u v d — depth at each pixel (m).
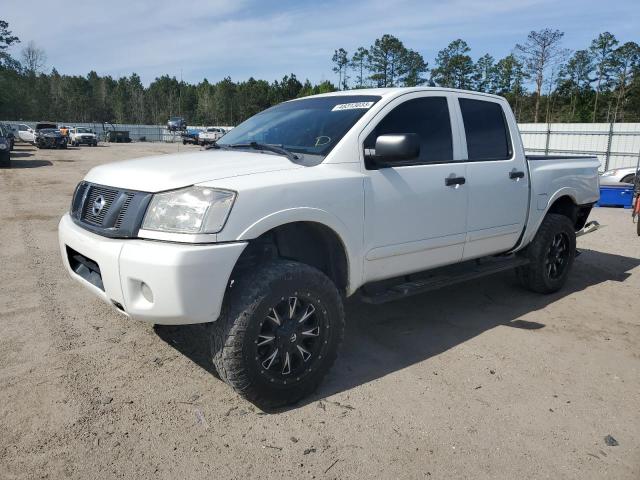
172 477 2.46
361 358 3.75
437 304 4.96
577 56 73.94
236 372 2.85
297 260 3.45
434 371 3.56
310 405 3.11
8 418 2.88
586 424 2.97
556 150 25.78
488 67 77.62
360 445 2.73
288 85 109.81
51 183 14.77
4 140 20.14
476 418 3.00
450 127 4.10
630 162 23.42
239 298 2.85
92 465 2.52
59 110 112.06
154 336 4.02
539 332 4.31
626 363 3.78
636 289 5.65
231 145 3.95
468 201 4.11
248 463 2.57
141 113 120.94
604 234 8.99
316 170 3.20
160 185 2.87
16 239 7.33
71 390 3.20
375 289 3.82
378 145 3.27
